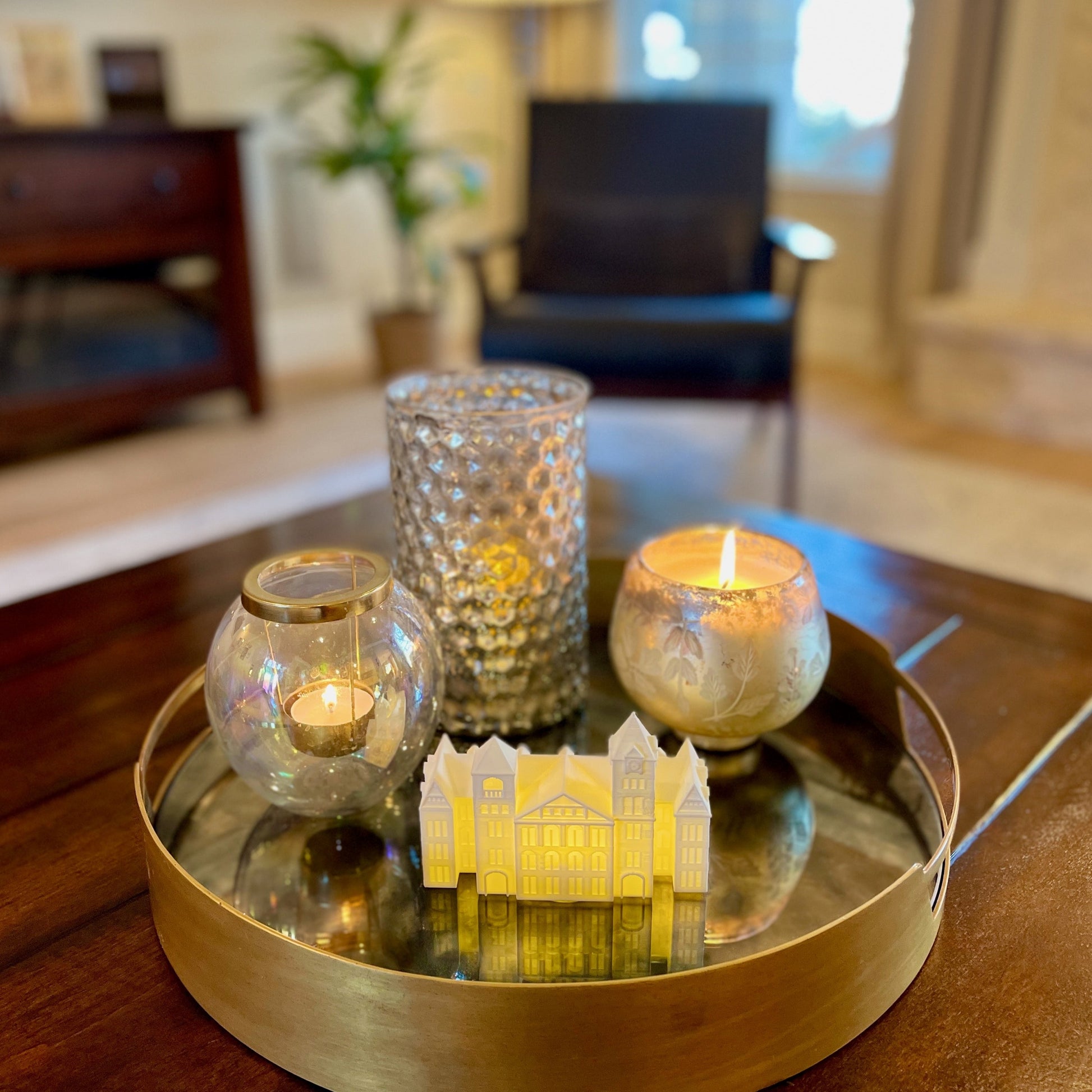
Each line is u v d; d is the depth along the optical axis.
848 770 0.64
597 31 3.41
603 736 0.69
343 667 0.55
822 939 0.44
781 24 3.18
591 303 2.11
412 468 0.63
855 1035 0.46
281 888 0.54
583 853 0.52
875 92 3.07
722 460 2.41
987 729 0.68
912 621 0.83
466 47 3.51
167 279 2.44
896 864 0.56
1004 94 2.63
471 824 0.53
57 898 0.54
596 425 2.68
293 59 3.07
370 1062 0.44
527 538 0.64
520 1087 0.44
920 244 2.88
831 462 2.39
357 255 3.41
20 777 0.65
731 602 0.59
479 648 0.66
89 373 2.37
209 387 2.59
